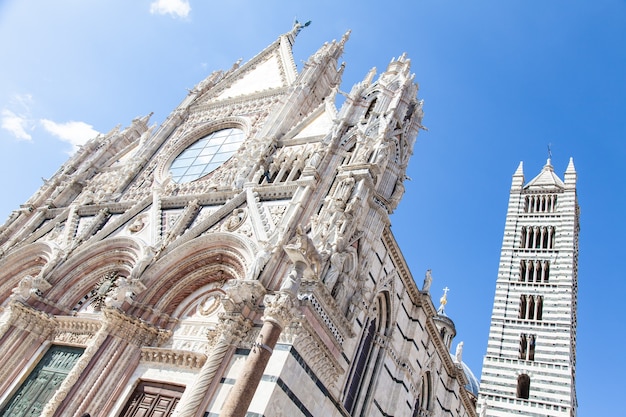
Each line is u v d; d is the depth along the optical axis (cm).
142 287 2814
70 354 2886
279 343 2100
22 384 2842
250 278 2395
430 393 4056
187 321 2784
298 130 3612
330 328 2314
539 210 6675
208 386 2127
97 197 4034
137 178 4138
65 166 4706
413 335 3616
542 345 5334
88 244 3453
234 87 4812
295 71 4394
